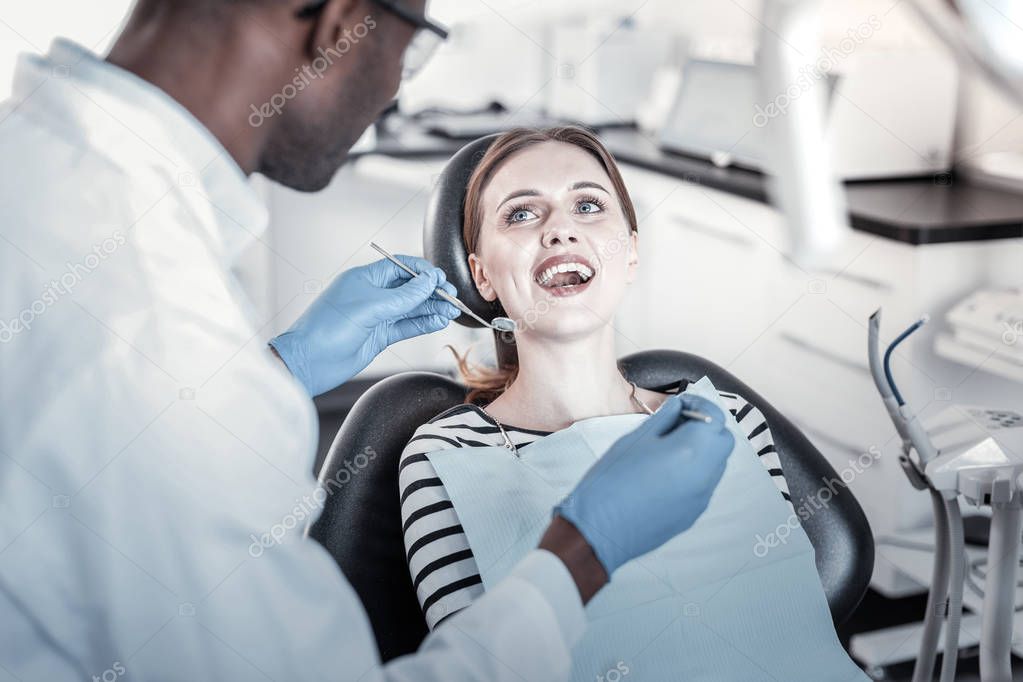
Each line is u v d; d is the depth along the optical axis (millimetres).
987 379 1788
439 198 1197
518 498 1051
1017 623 1089
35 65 684
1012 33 354
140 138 662
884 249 1786
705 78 2420
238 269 2842
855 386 1871
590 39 2920
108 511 610
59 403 605
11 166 652
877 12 1993
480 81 3205
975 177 2080
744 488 1097
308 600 642
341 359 1061
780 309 2025
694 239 2301
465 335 2613
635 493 767
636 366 1258
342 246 2939
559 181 1168
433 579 1027
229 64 688
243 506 626
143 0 708
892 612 1772
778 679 1024
